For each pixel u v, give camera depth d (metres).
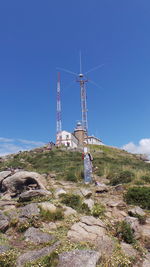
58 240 9.46
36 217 11.13
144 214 12.59
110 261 8.06
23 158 47.06
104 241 9.59
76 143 84.75
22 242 9.55
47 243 9.21
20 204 13.31
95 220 11.27
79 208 12.89
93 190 17.31
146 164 47.53
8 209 12.90
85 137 23.55
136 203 14.17
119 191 16.78
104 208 13.31
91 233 10.24
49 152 50.34
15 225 10.80
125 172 21.56
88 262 7.54
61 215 11.55
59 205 12.77
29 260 8.05
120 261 8.12
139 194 14.50
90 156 21.83
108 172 24.50
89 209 12.74
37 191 14.67
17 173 18.64
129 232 10.27
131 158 63.00
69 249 8.52
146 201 14.15
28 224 10.61
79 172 23.67
